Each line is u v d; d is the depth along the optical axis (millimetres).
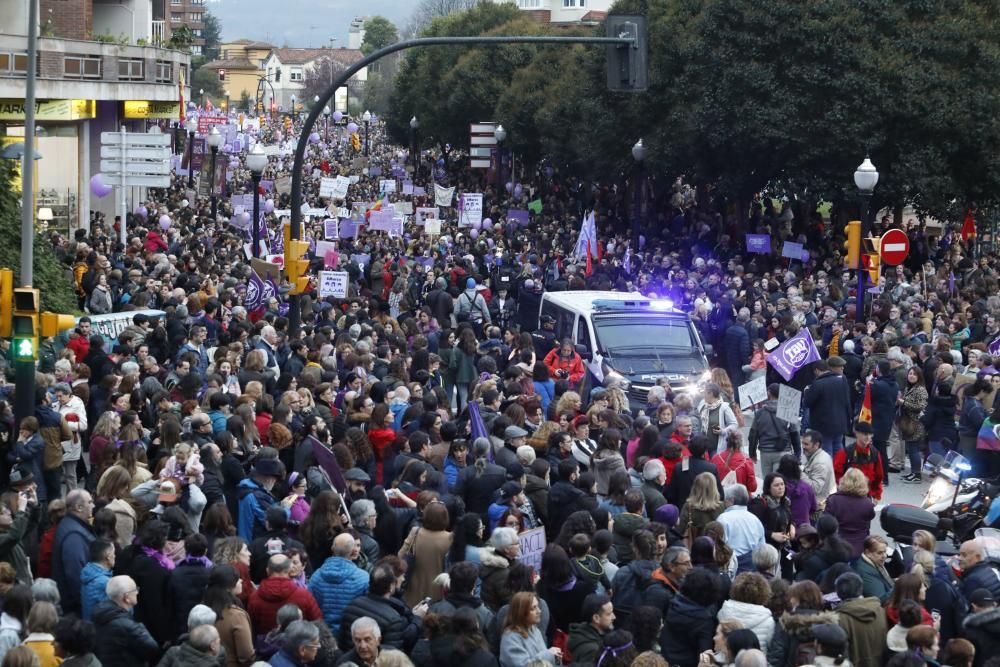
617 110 53562
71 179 46344
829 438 20406
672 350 25156
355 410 16922
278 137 136250
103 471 14555
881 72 41125
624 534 12875
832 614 10406
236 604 10664
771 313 28688
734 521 13250
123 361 19625
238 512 13766
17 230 27016
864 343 23750
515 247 49844
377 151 129500
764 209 54562
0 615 10406
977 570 11656
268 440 15680
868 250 26344
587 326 25609
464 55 85500
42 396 16812
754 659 9039
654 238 51719
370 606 10617
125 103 51281
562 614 11336
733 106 43500
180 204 53812
